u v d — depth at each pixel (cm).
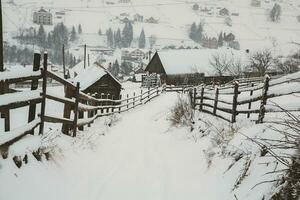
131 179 675
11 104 510
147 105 2562
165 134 1173
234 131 724
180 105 1287
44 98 626
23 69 581
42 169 529
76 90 831
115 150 927
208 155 712
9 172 456
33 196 457
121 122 1619
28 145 532
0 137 463
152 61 5175
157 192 607
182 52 5012
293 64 3181
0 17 542
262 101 709
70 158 676
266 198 416
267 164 481
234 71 4438
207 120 995
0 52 548
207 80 4675
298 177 400
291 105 627
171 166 768
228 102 926
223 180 565
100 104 1614
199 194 569
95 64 2959
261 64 3956
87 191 573
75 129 842
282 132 528
